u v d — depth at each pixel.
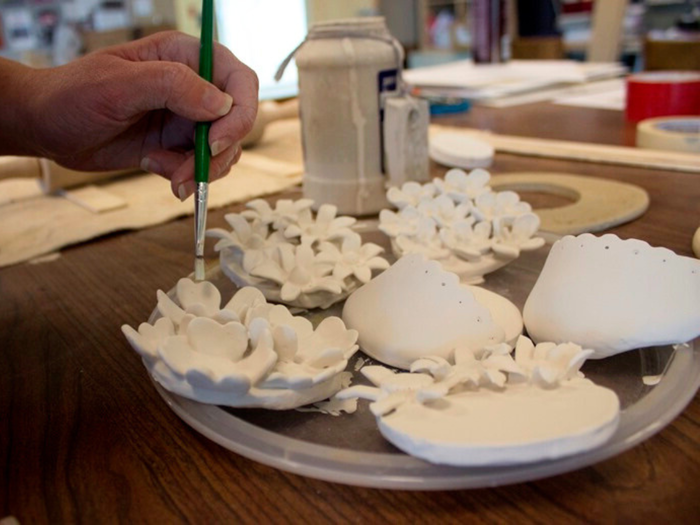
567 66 1.72
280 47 2.93
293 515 0.29
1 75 0.53
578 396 0.31
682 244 0.58
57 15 2.65
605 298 0.39
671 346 0.40
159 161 0.61
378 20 0.70
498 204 0.57
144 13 2.82
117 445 0.35
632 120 1.11
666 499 0.28
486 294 0.46
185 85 0.47
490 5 1.66
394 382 0.32
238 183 0.88
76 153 0.58
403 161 0.71
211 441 0.34
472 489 0.29
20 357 0.46
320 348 0.37
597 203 0.69
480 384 0.33
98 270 0.63
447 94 1.47
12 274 0.63
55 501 0.31
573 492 0.29
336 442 0.33
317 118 0.70
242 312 0.39
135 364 0.44
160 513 0.29
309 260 0.50
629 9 2.79
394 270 0.43
